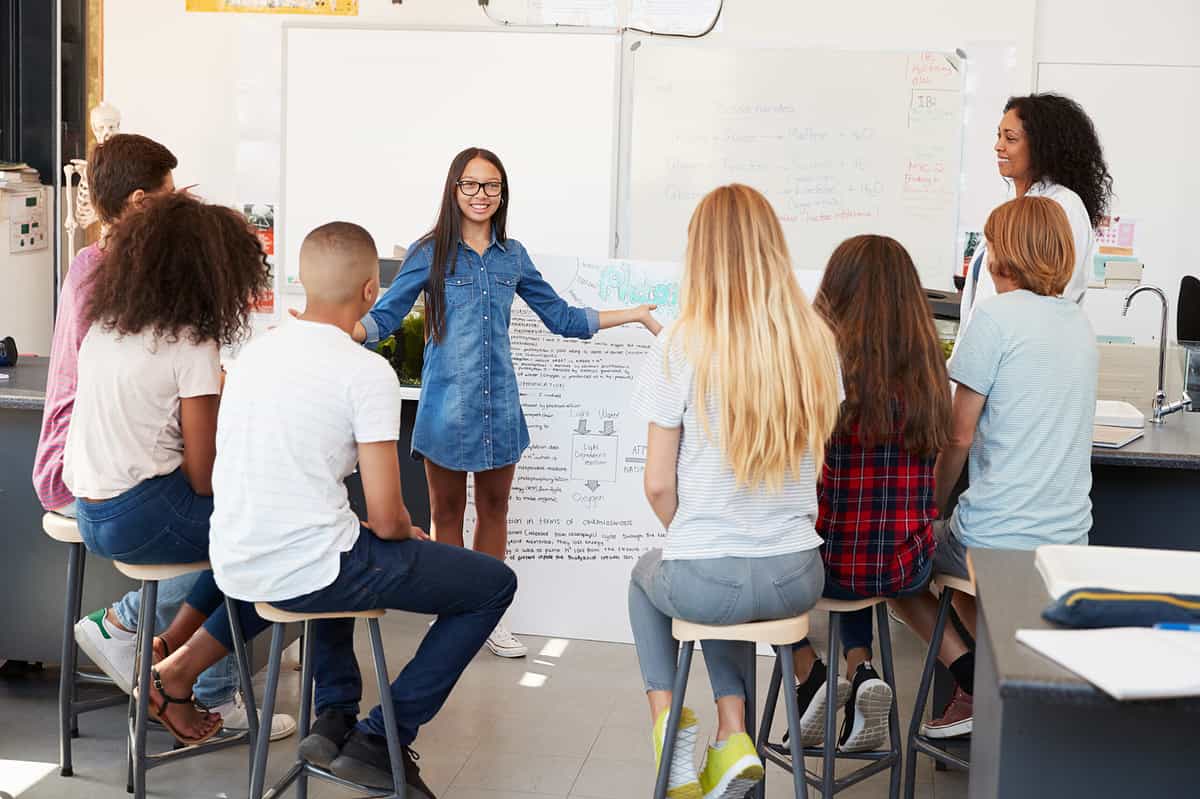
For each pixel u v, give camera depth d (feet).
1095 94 21.13
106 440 8.93
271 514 8.16
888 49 21.03
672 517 8.19
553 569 14.06
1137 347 14.76
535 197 21.63
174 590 10.48
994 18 20.85
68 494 9.98
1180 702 4.34
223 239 9.04
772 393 7.59
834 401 7.90
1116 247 21.44
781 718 11.99
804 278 13.66
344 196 21.91
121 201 10.03
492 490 12.63
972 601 10.14
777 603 7.93
